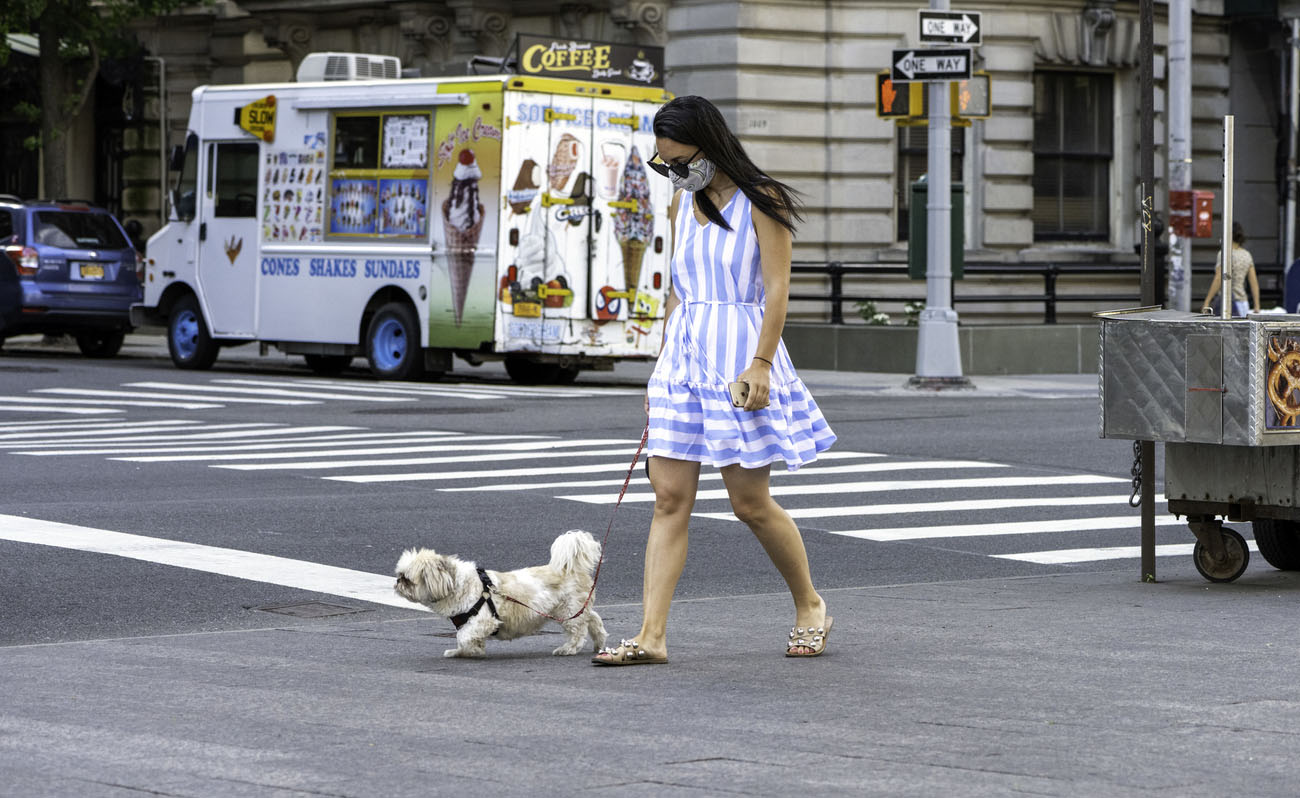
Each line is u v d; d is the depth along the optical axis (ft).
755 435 26.04
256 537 40.16
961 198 84.79
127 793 18.83
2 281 101.86
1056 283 106.01
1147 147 37.83
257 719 22.54
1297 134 116.57
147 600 33.14
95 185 136.46
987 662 26.35
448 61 112.47
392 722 22.31
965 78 80.69
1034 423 67.77
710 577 36.50
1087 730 21.61
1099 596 33.37
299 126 90.22
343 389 83.25
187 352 96.32
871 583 36.04
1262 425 32.09
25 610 32.14
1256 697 23.63
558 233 83.76
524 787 18.97
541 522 42.98
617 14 102.78
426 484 50.24
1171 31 88.63
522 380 91.20
